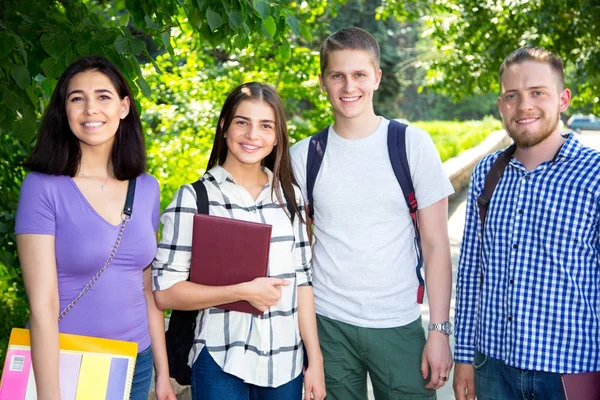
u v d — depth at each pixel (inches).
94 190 103.1
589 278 105.5
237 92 117.3
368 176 124.0
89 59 104.4
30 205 99.1
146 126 365.1
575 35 383.9
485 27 415.5
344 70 123.6
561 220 105.8
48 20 146.2
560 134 110.9
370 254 124.0
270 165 122.1
